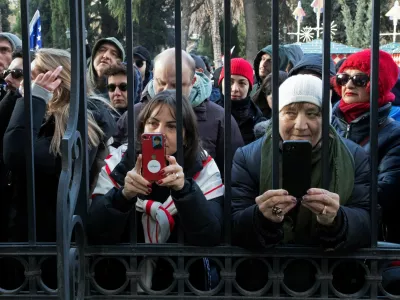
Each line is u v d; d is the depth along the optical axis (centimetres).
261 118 439
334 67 432
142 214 241
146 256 220
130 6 217
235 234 216
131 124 223
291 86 232
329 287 216
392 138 287
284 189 208
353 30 2883
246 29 2767
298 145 207
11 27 3412
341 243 209
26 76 218
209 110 376
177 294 222
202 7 3130
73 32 217
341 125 320
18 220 251
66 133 207
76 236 218
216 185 235
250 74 450
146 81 651
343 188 220
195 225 212
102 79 491
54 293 218
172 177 207
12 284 252
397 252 212
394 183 279
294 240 227
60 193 199
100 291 222
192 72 359
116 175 231
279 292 217
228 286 219
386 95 296
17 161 241
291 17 2992
